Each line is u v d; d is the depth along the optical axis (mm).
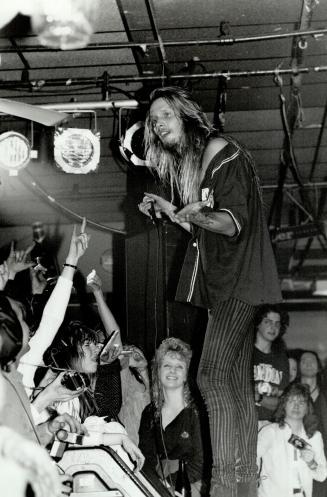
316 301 8617
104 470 2650
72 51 4773
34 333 3303
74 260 3240
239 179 2793
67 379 2771
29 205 7297
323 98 5586
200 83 5234
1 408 2211
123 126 5445
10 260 3613
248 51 4855
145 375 4090
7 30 4379
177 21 4543
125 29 4617
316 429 4406
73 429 2705
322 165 6871
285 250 8562
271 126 6047
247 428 2816
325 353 8430
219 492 2598
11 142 4488
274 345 5309
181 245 5074
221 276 2756
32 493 1895
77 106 4691
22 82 4793
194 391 3842
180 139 2955
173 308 4992
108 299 7590
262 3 4383
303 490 4180
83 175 6621
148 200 3154
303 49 4523
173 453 3598
